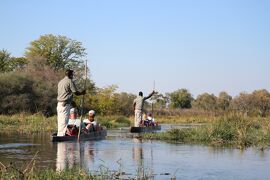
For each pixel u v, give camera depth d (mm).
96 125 19719
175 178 8602
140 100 28219
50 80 62031
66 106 16891
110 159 11195
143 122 28375
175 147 14859
